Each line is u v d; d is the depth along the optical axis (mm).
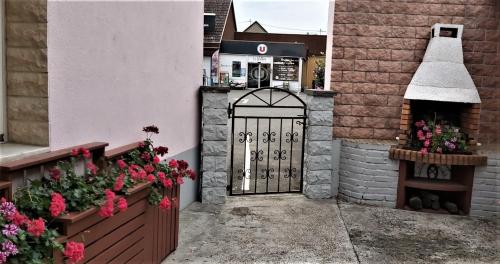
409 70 5355
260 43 27031
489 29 5215
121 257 2814
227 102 5074
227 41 26750
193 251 3777
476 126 5070
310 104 5305
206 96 4988
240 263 3586
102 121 3152
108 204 2414
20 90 2631
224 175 5113
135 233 2996
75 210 2330
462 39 5238
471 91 5012
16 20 2592
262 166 7102
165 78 4180
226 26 29188
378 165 5172
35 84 2604
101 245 2566
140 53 3658
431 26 5301
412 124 5371
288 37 33531
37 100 2611
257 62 27219
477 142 5199
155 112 3998
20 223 1948
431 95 5016
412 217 4898
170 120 4344
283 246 3961
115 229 2721
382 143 5215
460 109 5379
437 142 5000
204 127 5012
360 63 5352
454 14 5254
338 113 5422
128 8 3420
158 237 3418
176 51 4406
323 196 5422
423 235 4363
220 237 4109
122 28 3352
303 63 30750
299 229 4387
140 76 3684
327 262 3672
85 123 2953
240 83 27078
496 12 5191
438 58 5078
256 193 5527
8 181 2186
